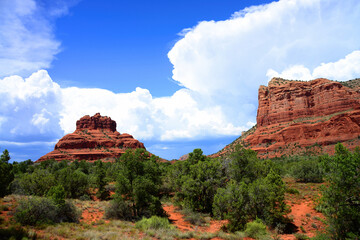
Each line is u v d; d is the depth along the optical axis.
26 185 25.73
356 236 11.63
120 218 21.03
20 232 10.95
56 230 12.83
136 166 24.77
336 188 13.38
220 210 22.70
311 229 19.77
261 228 17.91
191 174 29.91
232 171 31.34
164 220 18.97
